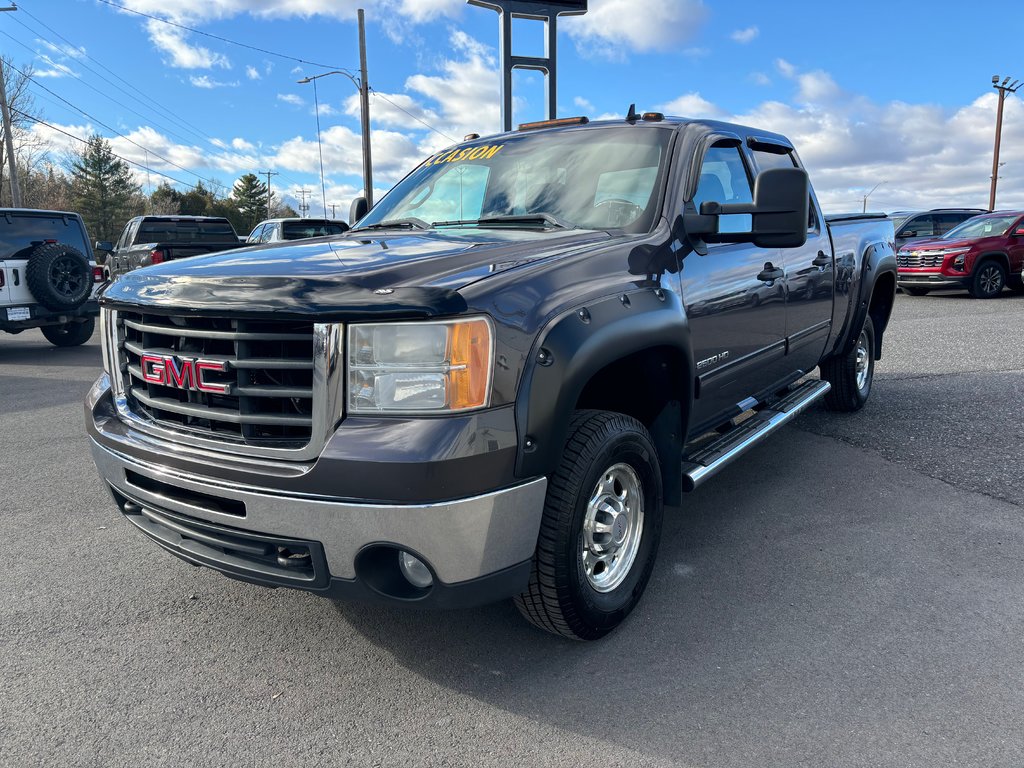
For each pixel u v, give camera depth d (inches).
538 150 149.5
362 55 1150.3
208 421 97.8
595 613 105.5
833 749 86.3
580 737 89.7
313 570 91.3
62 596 127.3
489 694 98.7
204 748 88.6
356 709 96.0
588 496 100.3
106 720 94.0
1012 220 605.0
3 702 97.8
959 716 91.5
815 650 107.0
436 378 85.4
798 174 122.0
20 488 183.9
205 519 96.3
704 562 136.5
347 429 86.2
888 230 245.6
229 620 118.9
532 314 92.2
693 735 89.5
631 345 103.3
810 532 148.7
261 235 626.5
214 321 93.6
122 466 105.3
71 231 451.5
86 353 434.0
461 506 85.6
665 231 124.6
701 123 149.7
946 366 308.5
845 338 219.9
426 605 91.4
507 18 492.1
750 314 147.3
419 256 100.9
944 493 167.8
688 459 136.4
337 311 85.4
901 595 122.3
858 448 202.1
